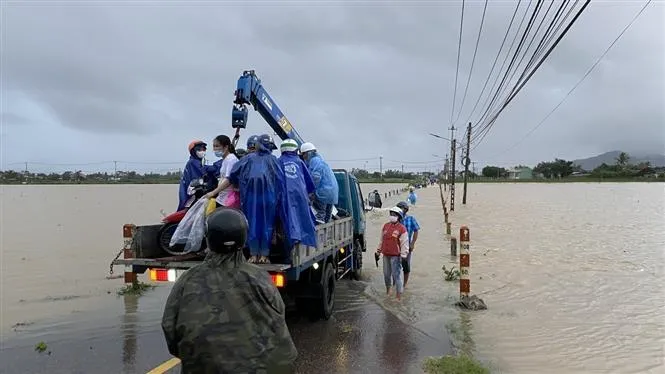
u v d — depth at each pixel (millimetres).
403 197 65250
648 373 6367
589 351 7145
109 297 10562
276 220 6738
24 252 17547
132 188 140375
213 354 2723
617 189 99500
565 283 11828
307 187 7520
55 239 21672
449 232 21938
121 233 24281
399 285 10359
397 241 10406
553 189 101500
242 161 6684
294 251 6703
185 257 7191
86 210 43062
